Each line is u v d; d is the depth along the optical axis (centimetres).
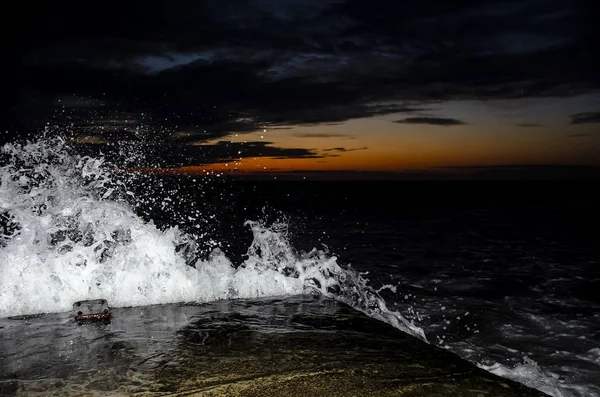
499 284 595
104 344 223
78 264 318
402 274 656
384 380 180
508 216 1622
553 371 319
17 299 288
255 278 362
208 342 227
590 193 2969
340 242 994
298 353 211
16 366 194
